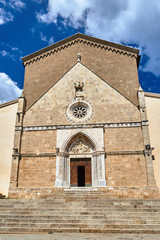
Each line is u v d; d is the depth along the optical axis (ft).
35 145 88.28
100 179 79.20
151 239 38.70
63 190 78.54
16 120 92.89
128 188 75.82
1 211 56.39
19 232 46.55
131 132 84.69
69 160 86.84
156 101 88.79
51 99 94.94
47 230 47.01
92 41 115.03
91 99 92.27
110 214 53.67
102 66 108.99
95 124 87.61
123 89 102.01
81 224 48.19
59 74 111.65
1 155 90.58
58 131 88.43
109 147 83.71
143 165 79.36
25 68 117.29
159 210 55.01
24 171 84.84
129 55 109.19
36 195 75.66
